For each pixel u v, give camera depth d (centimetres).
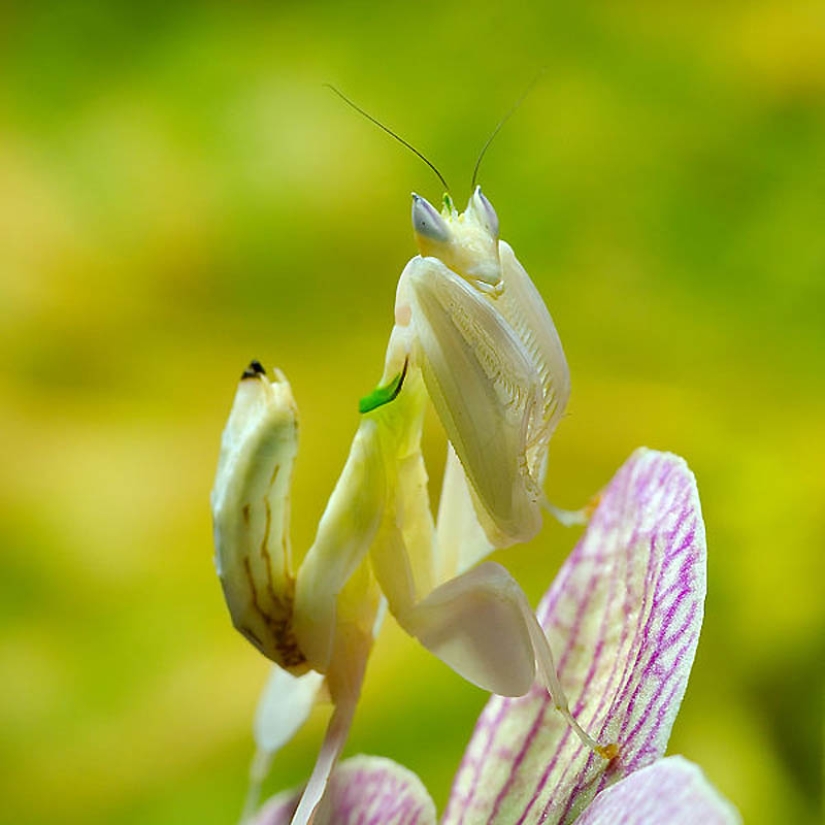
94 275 42
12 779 32
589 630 22
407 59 45
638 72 42
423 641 22
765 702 31
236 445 21
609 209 40
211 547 36
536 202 41
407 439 22
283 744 23
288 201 42
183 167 43
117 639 35
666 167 40
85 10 47
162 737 33
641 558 22
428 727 31
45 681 34
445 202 22
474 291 21
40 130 45
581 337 38
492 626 22
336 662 22
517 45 44
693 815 20
